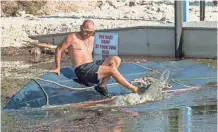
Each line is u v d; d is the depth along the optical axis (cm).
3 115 1087
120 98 1171
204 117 1055
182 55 1777
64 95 1177
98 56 1808
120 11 2991
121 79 1195
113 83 1263
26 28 2250
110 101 1165
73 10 3070
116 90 1227
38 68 1591
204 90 1278
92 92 1197
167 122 1026
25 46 1956
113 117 1067
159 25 1842
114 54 1823
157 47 1806
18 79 1416
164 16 2638
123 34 1825
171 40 1784
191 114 1080
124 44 1830
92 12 3011
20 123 1032
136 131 970
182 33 1772
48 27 2270
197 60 1697
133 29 1816
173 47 1784
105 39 1825
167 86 1283
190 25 1822
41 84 1215
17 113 1098
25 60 1742
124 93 1211
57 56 1212
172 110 1115
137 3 3275
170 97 1218
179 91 1266
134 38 1822
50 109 1124
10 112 1109
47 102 1149
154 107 1140
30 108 1130
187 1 2044
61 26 2294
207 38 1741
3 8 2792
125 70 1360
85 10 3112
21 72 1525
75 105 1143
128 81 1266
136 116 1073
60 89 1199
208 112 1094
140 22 2367
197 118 1049
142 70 1364
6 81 1391
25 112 1106
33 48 1891
